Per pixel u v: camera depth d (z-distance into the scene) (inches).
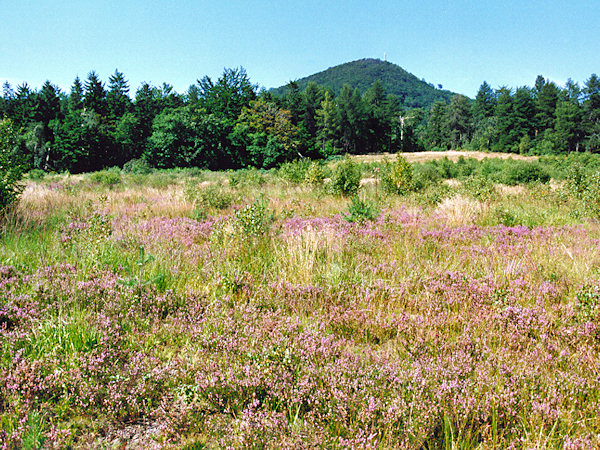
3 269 184.1
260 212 276.2
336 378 112.7
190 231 307.7
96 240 234.4
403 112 4729.3
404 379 114.0
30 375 109.5
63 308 153.6
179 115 2498.8
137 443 95.6
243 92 3698.3
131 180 1037.2
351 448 88.7
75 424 100.0
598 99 3991.1
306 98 4163.4
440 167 1412.4
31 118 2751.0
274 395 108.0
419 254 249.9
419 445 92.9
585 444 89.6
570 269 217.3
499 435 96.7
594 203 401.1
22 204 381.7
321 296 180.7
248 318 154.6
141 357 126.9
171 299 169.9
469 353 129.5
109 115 2994.6
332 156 3718.0
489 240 296.0
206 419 102.8
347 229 314.3
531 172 944.9
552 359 127.0
